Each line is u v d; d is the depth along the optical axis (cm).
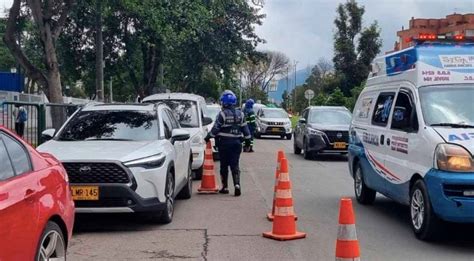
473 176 709
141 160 827
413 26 6862
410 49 889
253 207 1041
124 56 2869
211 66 3469
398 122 870
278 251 730
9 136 524
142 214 959
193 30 2600
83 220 920
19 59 1697
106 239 798
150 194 830
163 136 957
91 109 1016
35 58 2581
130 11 2197
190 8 2489
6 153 500
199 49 3216
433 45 885
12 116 1265
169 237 808
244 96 9081
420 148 786
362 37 4300
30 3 1655
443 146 734
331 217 957
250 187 1303
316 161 1962
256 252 725
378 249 742
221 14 3127
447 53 867
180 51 3222
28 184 495
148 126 968
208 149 1227
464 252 730
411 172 808
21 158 521
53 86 1684
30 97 2092
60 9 1736
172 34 2419
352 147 1117
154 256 708
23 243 468
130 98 5297
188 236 812
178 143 1016
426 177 753
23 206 471
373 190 1046
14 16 1681
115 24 2661
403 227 878
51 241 535
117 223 899
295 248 746
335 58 4406
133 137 945
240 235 819
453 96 827
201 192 1209
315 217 956
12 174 491
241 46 3366
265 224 894
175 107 1482
